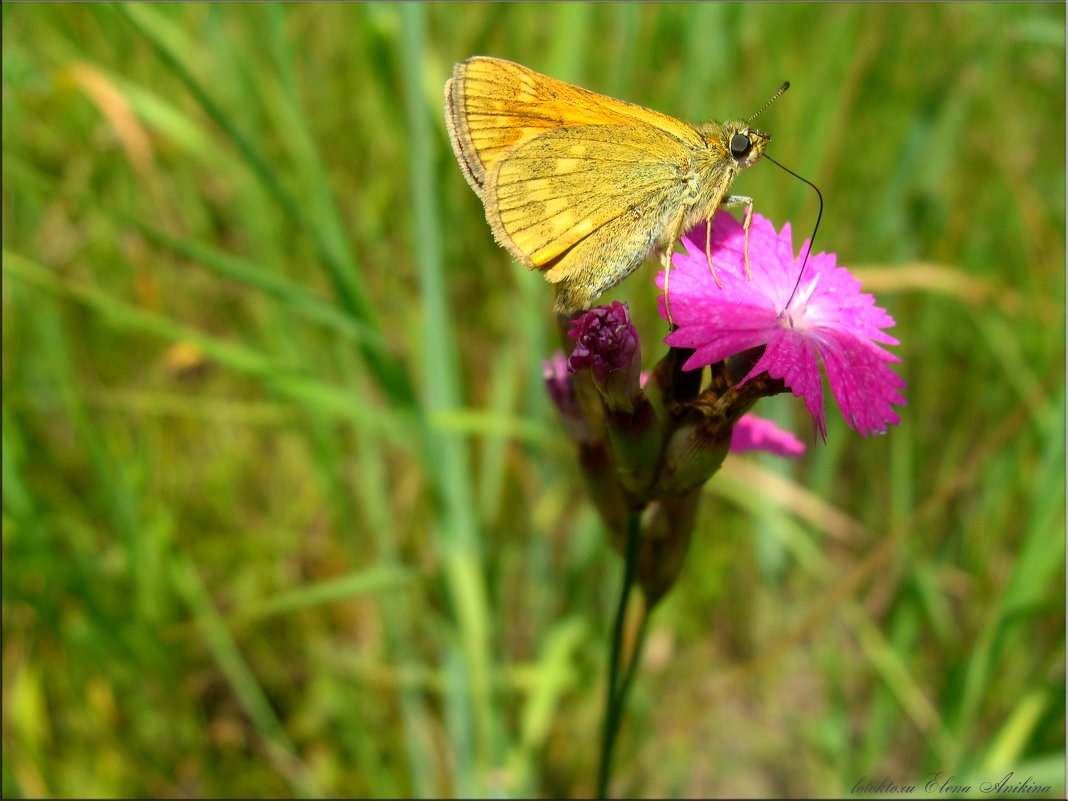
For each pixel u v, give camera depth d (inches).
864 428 2.3
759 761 4.4
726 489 4.0
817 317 2.4
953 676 3.9
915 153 4.4
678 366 2.4
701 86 4.4
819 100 4.5
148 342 4.5
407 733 3.9
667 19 4.6
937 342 4.7
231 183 4.3
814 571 4.3
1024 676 4.2
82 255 4.5
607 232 2.6
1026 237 4.7
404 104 4.0
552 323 4.2
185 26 4.6
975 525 4.4
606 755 2.8
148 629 3.8
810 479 4.8
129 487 3.9
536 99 2.6
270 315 4.3
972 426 4.7
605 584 4.4
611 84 4.1
